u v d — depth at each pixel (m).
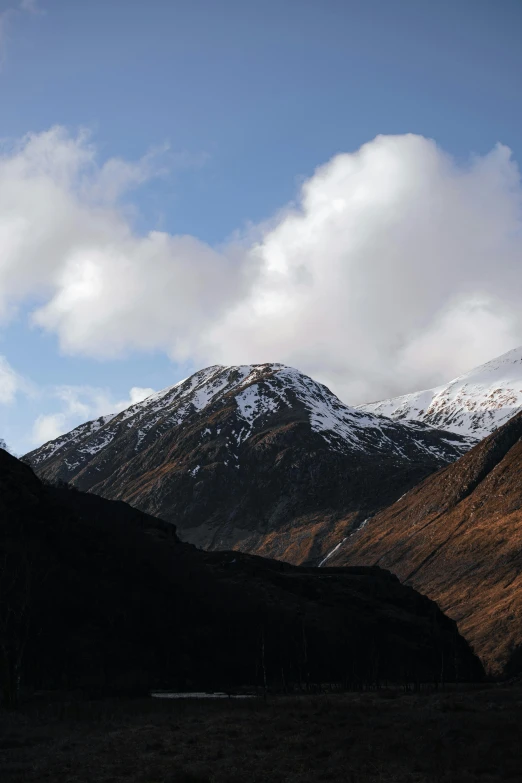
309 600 135.75
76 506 126.44
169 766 34.22
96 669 81.12
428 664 128.12
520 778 30.39
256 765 34.16
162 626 97.56
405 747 36.97
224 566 141.00
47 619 83.69
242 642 104.44
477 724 42.75
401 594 158.88
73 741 41.81
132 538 121.56
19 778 32.38
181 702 63.53
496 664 176.75
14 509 99.88
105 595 95.69
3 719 50.81
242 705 59.75
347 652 114.62
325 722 46.44
